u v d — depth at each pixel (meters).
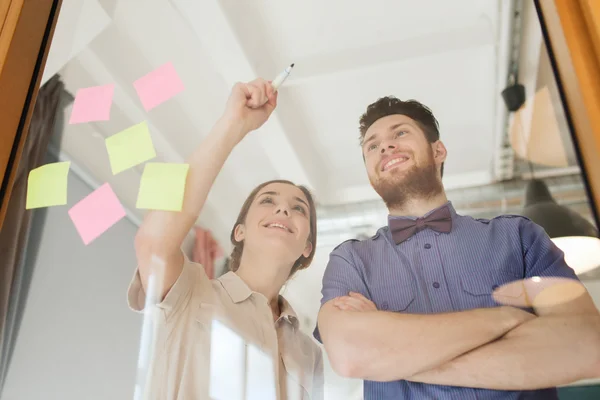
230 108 0.80
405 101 0.75
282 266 0.68
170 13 0.88
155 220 0.74
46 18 0.79
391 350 0.58
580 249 0.58
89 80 0.86
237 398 0.61
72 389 0.68
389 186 0.70
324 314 0.63
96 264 0.74
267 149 0.76
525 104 0.68
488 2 0.77
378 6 0.83
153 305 0.69
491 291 0.59
